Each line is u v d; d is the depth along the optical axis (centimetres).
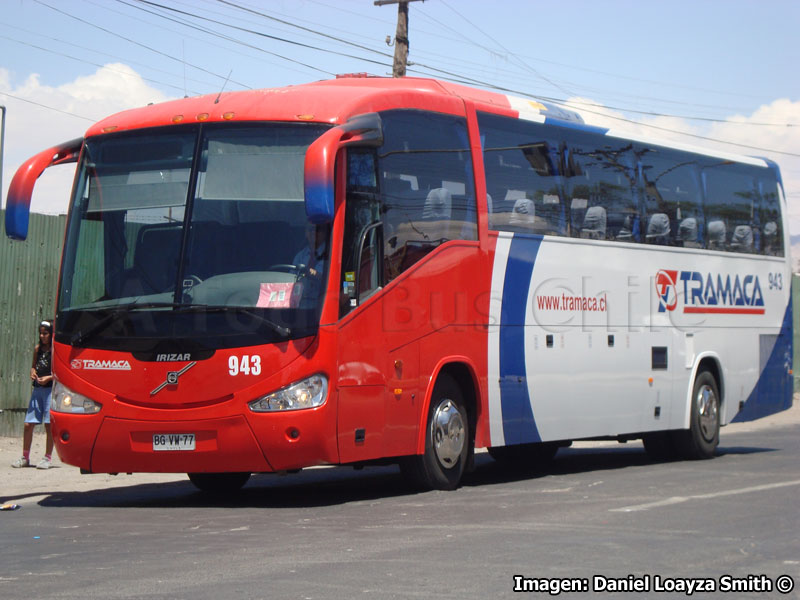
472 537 929
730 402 1859
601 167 1588
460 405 1330
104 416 1138
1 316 1864
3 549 895
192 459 1113
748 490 1266
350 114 1156
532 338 1432
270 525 1014
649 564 816
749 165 1955
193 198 1152
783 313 2020
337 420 1116
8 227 1175
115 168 1198
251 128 1157
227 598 700
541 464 1800
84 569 801
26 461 1633
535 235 1445
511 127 1427
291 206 1126
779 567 812
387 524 1010
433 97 1303
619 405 1598
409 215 1238
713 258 1827
